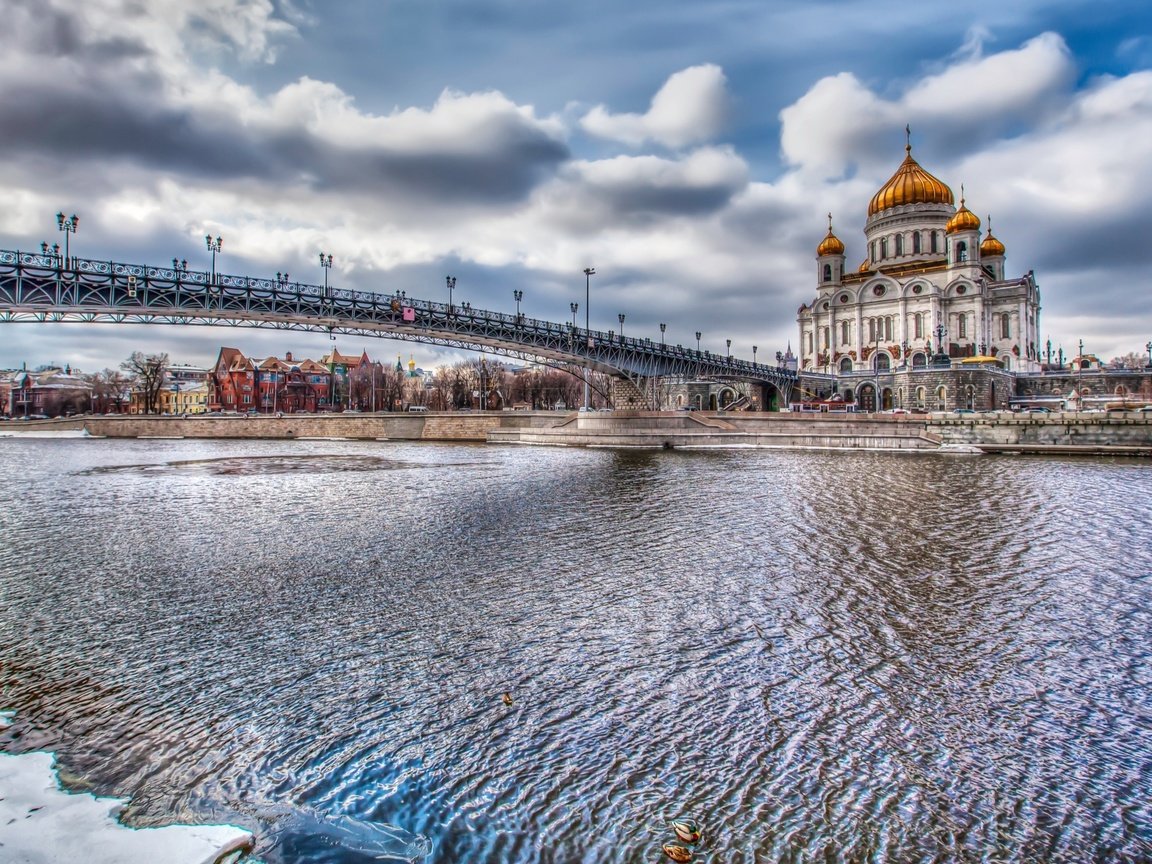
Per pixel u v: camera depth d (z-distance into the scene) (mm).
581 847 4770
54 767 5707
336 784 5520
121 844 4641
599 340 74812
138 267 47438
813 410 93125
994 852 4770
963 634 9008
